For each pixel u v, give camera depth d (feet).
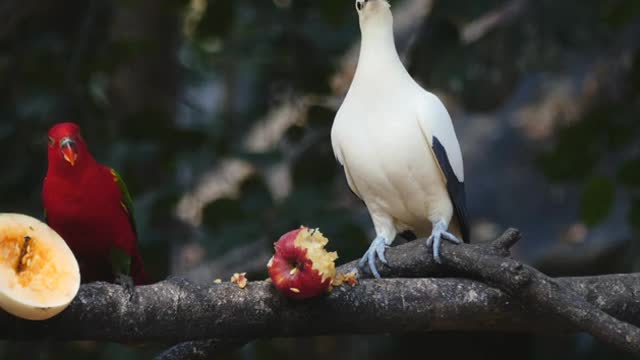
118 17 45.16
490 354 46.39
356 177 25.31
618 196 56.54
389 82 24.53
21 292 18.48
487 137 69.62
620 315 22.36
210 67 45.60
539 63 39.93
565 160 40.19
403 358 47.14
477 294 21.49
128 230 24.94
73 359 39.24
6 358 39.01
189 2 41.86
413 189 25.03
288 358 39.27
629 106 40.06
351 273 21.38
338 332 21.31
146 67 44.73
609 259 52.31
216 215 36.29
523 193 65.87
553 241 62.08
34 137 39.29
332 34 39.24
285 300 20.58
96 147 38.96
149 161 37.86
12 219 19.11
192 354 21.75
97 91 44.34
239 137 40.57
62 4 40.81
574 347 44.60
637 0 38.96
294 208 35.91
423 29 38.42
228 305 20.36
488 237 62.64
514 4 41.16
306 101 40.78
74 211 24.04
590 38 40.42
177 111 46.09
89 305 19.56
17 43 40.24
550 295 20.31
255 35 40.29
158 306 19.99
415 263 23.63
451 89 39.37
